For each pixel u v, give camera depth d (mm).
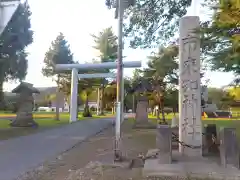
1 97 19719
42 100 53812
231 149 6207
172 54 17938
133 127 17547
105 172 6176
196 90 7500
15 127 16844
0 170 6309
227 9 4012
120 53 7762
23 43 18469
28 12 18531
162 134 6695
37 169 6465
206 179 5531
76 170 6375
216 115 30672
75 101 24375
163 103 21484
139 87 20656
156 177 5707
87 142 10969
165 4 12531
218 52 4211
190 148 7336
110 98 42281
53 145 9969
